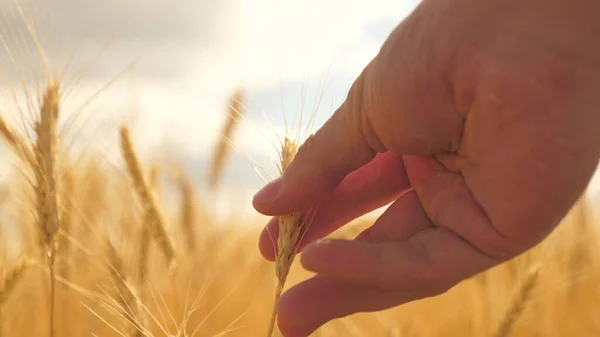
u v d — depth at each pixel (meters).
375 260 0.40
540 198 0.39
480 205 0.41
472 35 0.40
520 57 0.39
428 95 0.41
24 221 0.62
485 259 0.41
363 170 0.49
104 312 0.63
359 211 0.49
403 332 0.68
